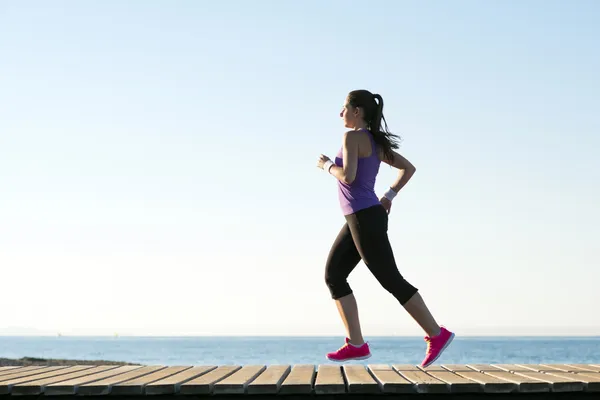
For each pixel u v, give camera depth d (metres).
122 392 4.39
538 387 4.39
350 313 5.56
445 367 5.87
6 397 4.39
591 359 76.50
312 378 4.86
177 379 4.80
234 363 66.06
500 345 169.62
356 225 5.29
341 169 5.30
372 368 5.76
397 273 5.29
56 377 5.08
